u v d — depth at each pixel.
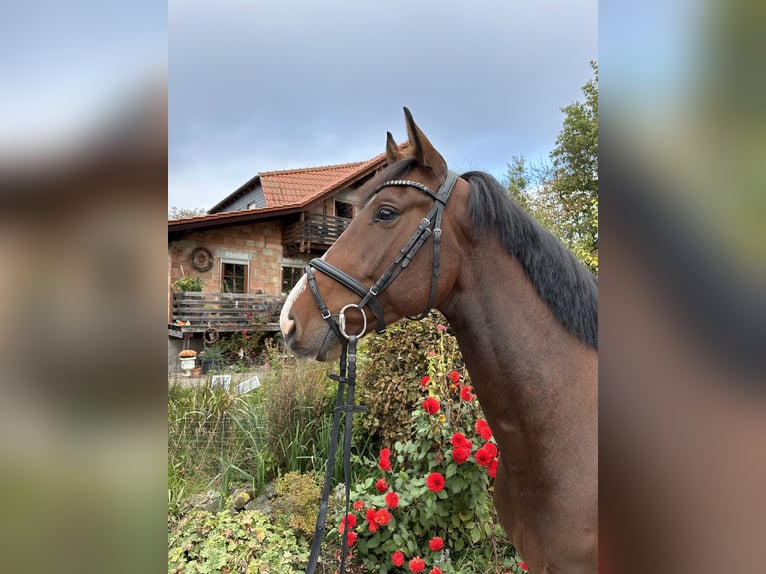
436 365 2.56
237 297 8.78
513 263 1.21
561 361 1.16
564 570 1.11
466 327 1.25
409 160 1.27
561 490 1.11
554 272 1.19
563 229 7.41
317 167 14.06
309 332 1.23
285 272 10.62
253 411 3.31
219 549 2.01
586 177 9.79
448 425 2.30
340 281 1.23
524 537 1.23
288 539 2.21
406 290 1.22
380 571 2.16
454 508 2.18
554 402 1.14
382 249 1.22
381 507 2.21
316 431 3.19
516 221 1.21
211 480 2.86
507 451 1.23
